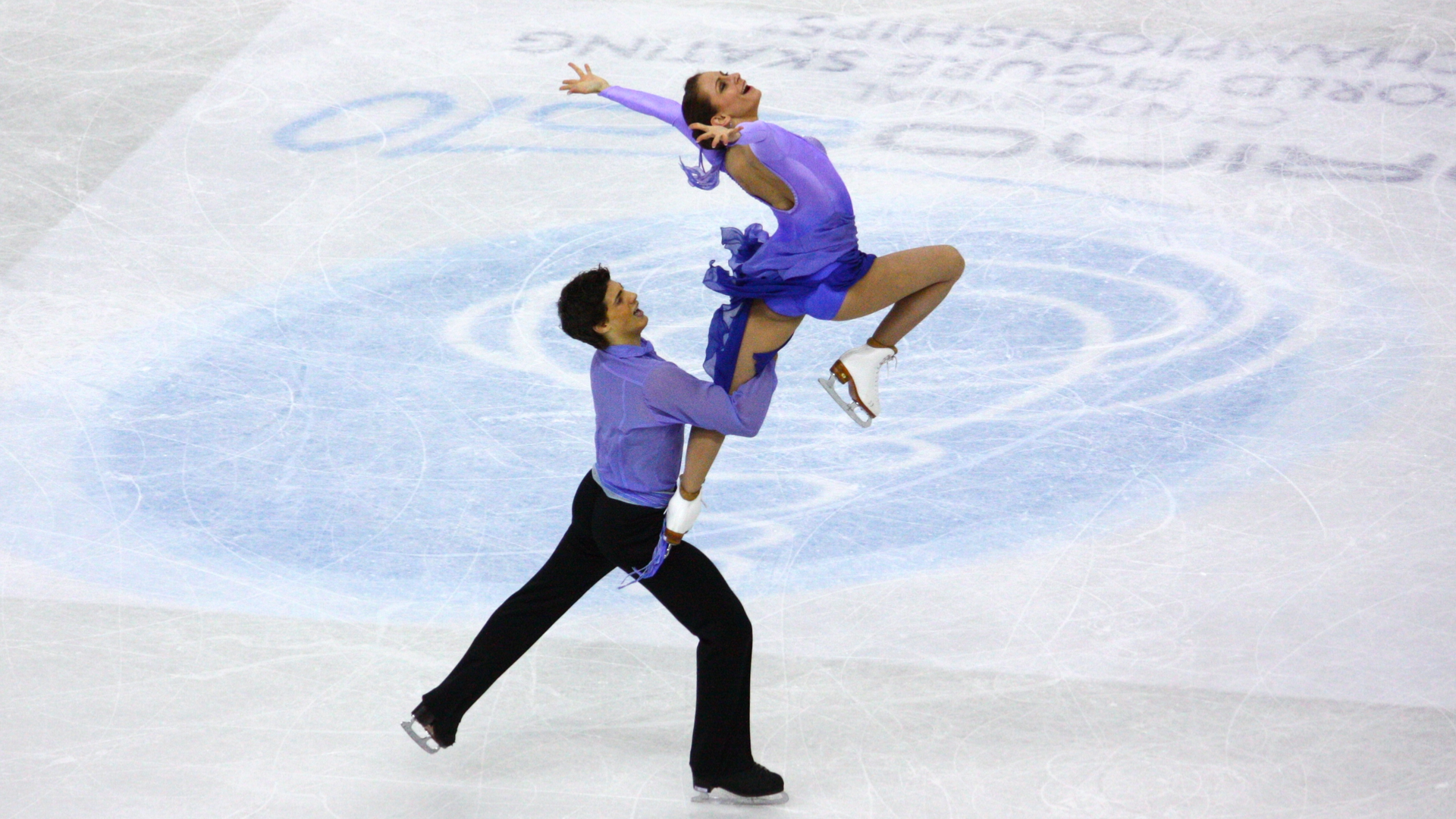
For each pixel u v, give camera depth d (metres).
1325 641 20.23
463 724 18.92
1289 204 33.59
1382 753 18.20
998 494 23.75
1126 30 43.75
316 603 21.19
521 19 44.16
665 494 16.25
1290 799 17.48
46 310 29.08
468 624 20.75
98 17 43.81
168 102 38.53
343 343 28.25
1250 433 25.28
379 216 33.19
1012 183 34.72
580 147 36.50
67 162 35.22
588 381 27.09
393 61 41.22
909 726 18.83
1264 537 22.52
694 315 29.03
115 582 21.55
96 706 19.00
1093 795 17.58
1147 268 31.11
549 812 17.41
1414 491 23.55
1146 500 23.53
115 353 27.75
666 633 20.75
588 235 32.38
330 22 43.81
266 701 19.19
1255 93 39.50
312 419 25.81
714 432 16.11
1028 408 26.22
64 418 25.66
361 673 19.72
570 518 23.22
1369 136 36.84
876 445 25.22
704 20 44.22
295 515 23.22
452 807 17.47
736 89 16.03
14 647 20.08
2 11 43.97
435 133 37.22
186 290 30.05
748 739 17.20
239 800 17.48
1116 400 26.39
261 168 35.31
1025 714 19.00
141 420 25.67
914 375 27.42
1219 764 18.08
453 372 27.31
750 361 16.72
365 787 17.75
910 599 21.28
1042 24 44.31
